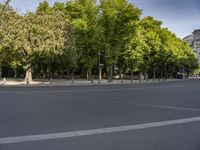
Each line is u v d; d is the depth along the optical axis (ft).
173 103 58.90
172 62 254.88
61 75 227.81
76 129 32.48
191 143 27.07
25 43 133.08
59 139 27.94
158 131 32.14
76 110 47.39
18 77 228.22
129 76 251.80
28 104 54.60
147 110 48.42
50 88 104.17
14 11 138.51
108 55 160.66
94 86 120.16
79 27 155.43
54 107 50.75
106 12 160.04
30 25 135.23
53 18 143.64
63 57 144.46
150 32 212.02
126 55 176.65
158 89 100.48
